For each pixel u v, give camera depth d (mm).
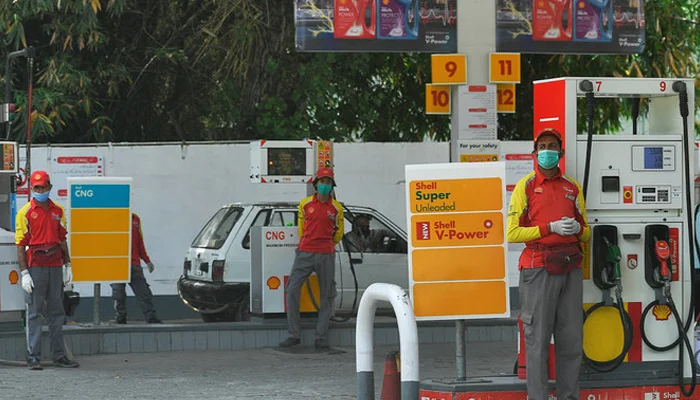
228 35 40812
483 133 34281
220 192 37188
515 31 34250
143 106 43500
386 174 38031
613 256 18438
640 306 18906
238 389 23000
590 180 18688
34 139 41125
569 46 34656
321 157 31516
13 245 26016
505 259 18141
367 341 18172
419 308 18047
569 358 17922
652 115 19672
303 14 32906
